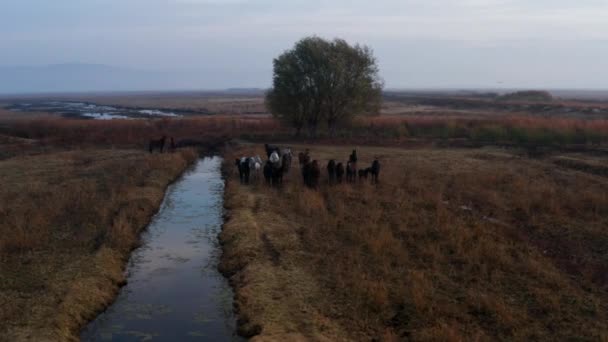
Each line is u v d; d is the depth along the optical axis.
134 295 14.65
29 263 15.73
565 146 39.06
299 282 14.37
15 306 12.75
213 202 25.56
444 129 47.41
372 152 38.88
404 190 25.23
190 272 16.38
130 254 17.95
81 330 12.50
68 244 17.59
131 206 22.61
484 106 99.31
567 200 22.70
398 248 16.84
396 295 13.49
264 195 24.69
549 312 12.70
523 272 15.19
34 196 24.14
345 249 17.03
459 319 12.38
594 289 14.03
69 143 46.09
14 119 77.44
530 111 81.88
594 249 17.23
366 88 46.97
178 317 13.29
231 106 129.75
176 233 20.44
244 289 14.16
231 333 12.45
